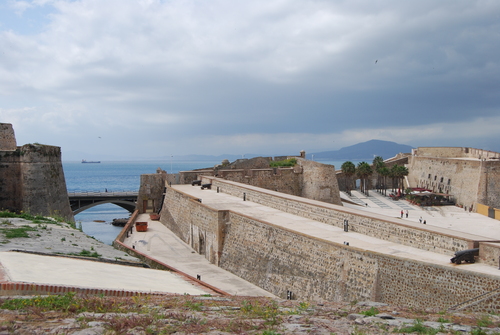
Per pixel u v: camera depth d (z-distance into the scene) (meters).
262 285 30.80
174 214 53.25
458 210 69.38
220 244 37.53
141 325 9.42
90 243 24.88
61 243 21.23
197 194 52.97
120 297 12.23
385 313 12.59
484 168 67.38
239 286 31.11
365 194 87.56
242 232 35.47
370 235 29.30
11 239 19.34
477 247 21.91
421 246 25.38
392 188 93.88
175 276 21.33
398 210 68.94
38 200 34.56
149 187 67.69
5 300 9.99
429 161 85.50
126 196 79.56
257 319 10.75
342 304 14.48
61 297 10.83
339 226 32.56
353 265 24.11
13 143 37.72
